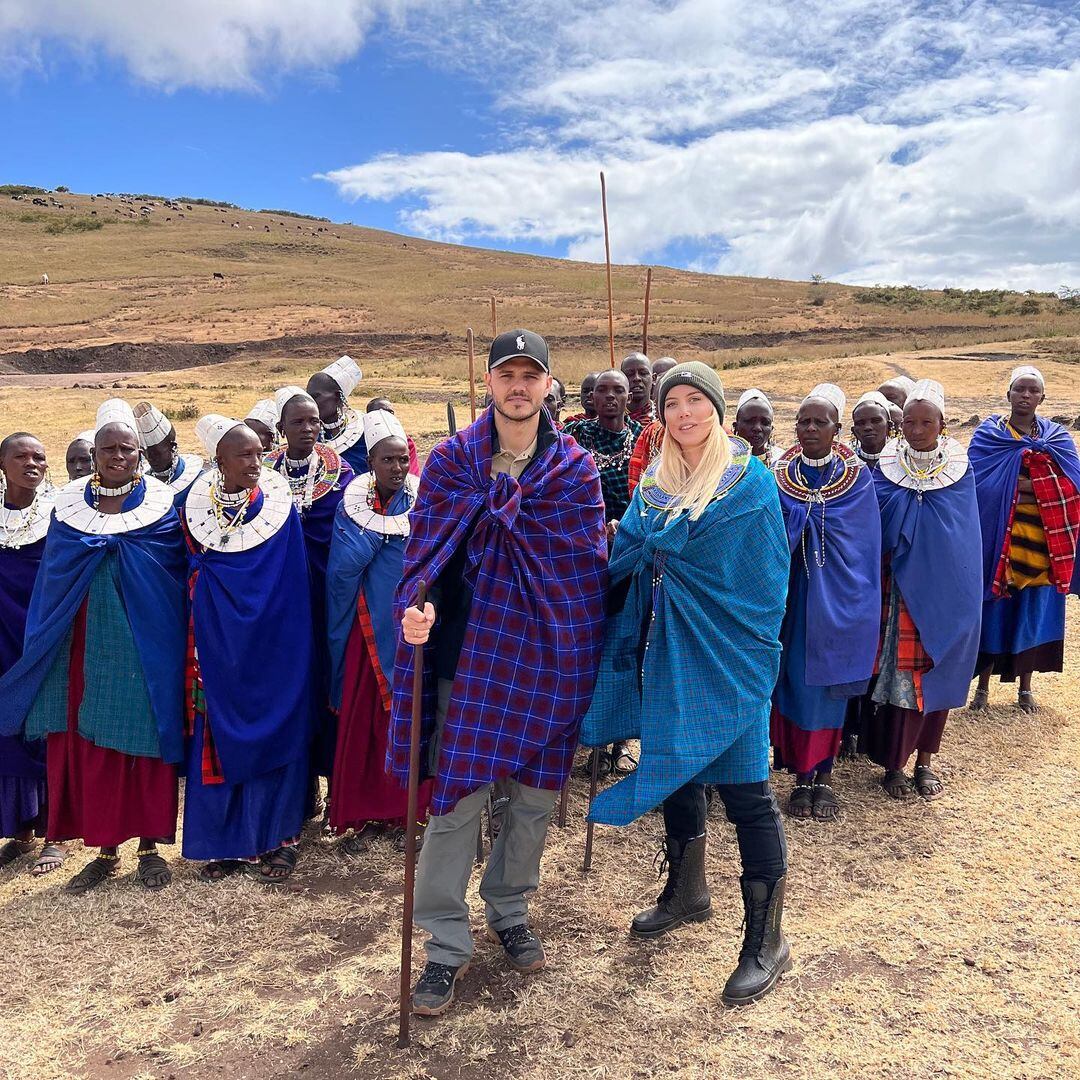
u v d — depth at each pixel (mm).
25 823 5230
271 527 4898
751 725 3699
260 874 4906
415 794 3559
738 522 3674
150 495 4902
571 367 40094
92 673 4605
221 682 4703
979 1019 3688
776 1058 3498
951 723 6625
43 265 80188
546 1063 3504
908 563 5426
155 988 3986
